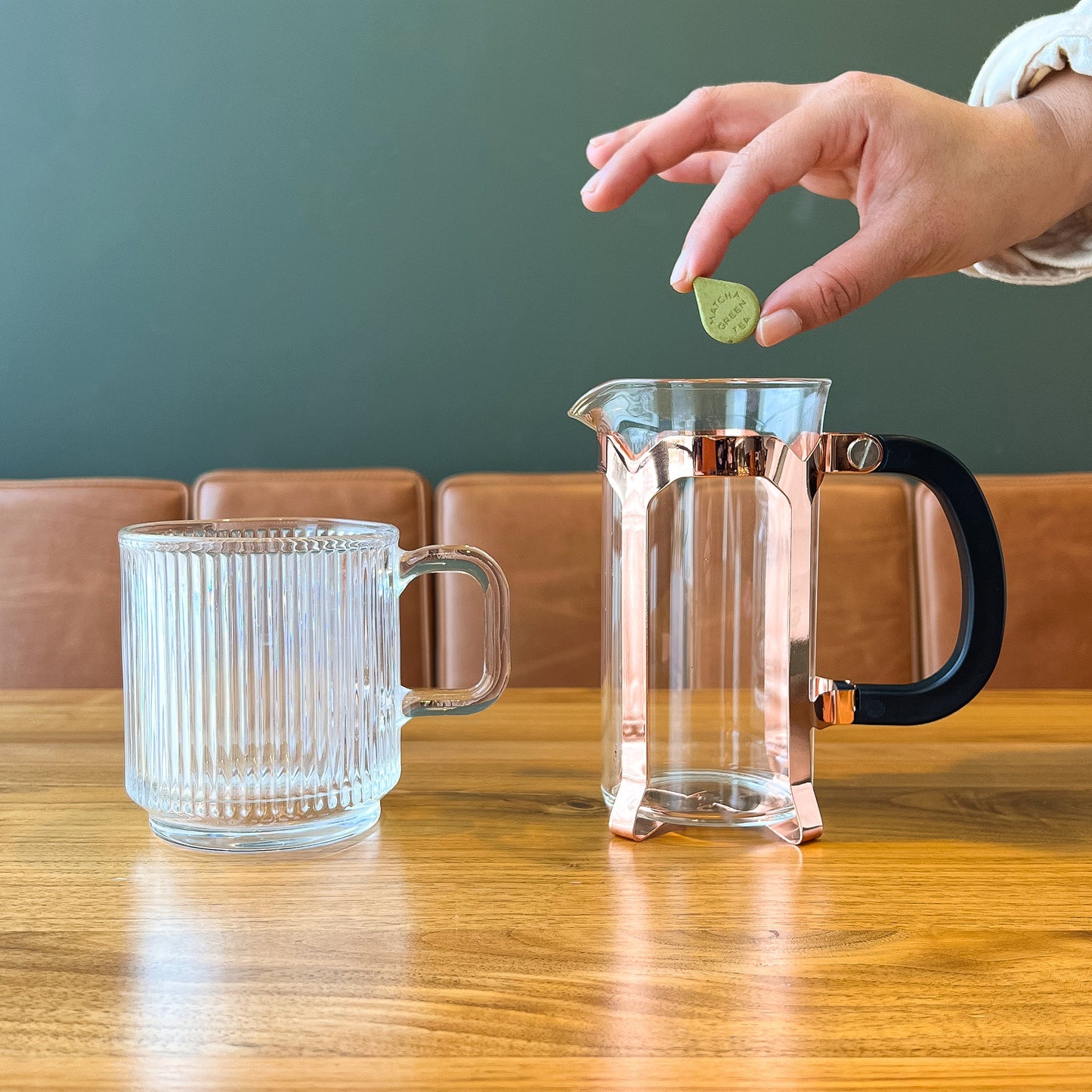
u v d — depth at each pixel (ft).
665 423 2.16
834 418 5.41
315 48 5.17
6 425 5.27
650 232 5.26
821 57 5.25
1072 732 2.71
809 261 5.25
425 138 5.22
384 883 2.09
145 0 5.13
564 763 2.52
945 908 2.03
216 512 4.26
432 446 5.35
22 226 5.19
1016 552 4.28
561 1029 1.82
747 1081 1.75
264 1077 1.76
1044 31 2.42
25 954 1.94
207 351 5.27
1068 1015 1.84
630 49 5.21
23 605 4.28
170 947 1.95
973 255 2.40
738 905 2.03
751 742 2.21
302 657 2.14
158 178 5.19
